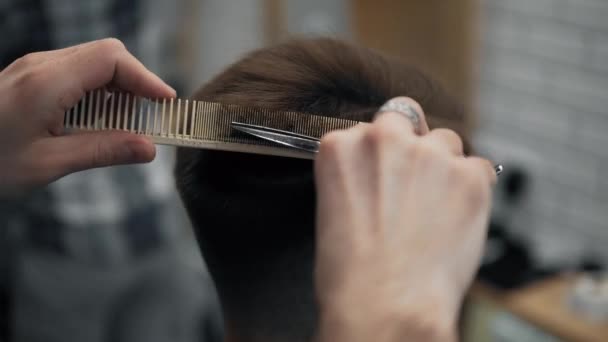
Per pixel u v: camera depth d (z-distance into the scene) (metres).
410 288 0.47
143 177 1.71
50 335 1.79
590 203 1.87
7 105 0.66
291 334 0.75
